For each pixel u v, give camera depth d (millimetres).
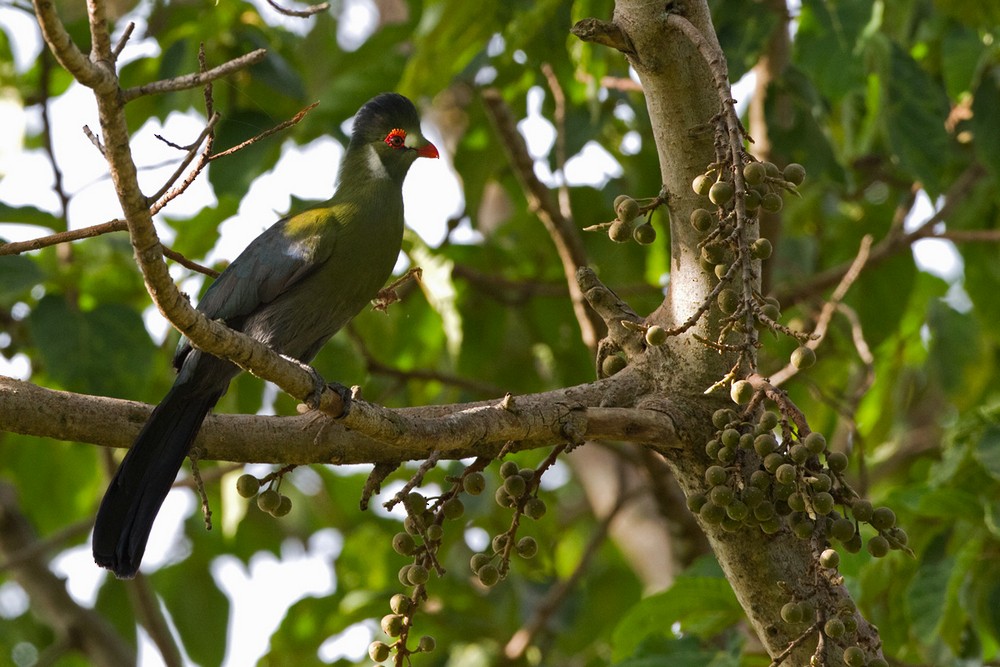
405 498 5898
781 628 6609
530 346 12773
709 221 5625
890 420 12977
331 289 8227
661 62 6406
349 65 11477
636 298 12445
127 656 13188
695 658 8180
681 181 6629
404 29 11430
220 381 6984
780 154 10711
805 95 10531
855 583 8773
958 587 8383
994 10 10445
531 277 12664
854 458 13547
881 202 13102
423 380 12023
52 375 9672
